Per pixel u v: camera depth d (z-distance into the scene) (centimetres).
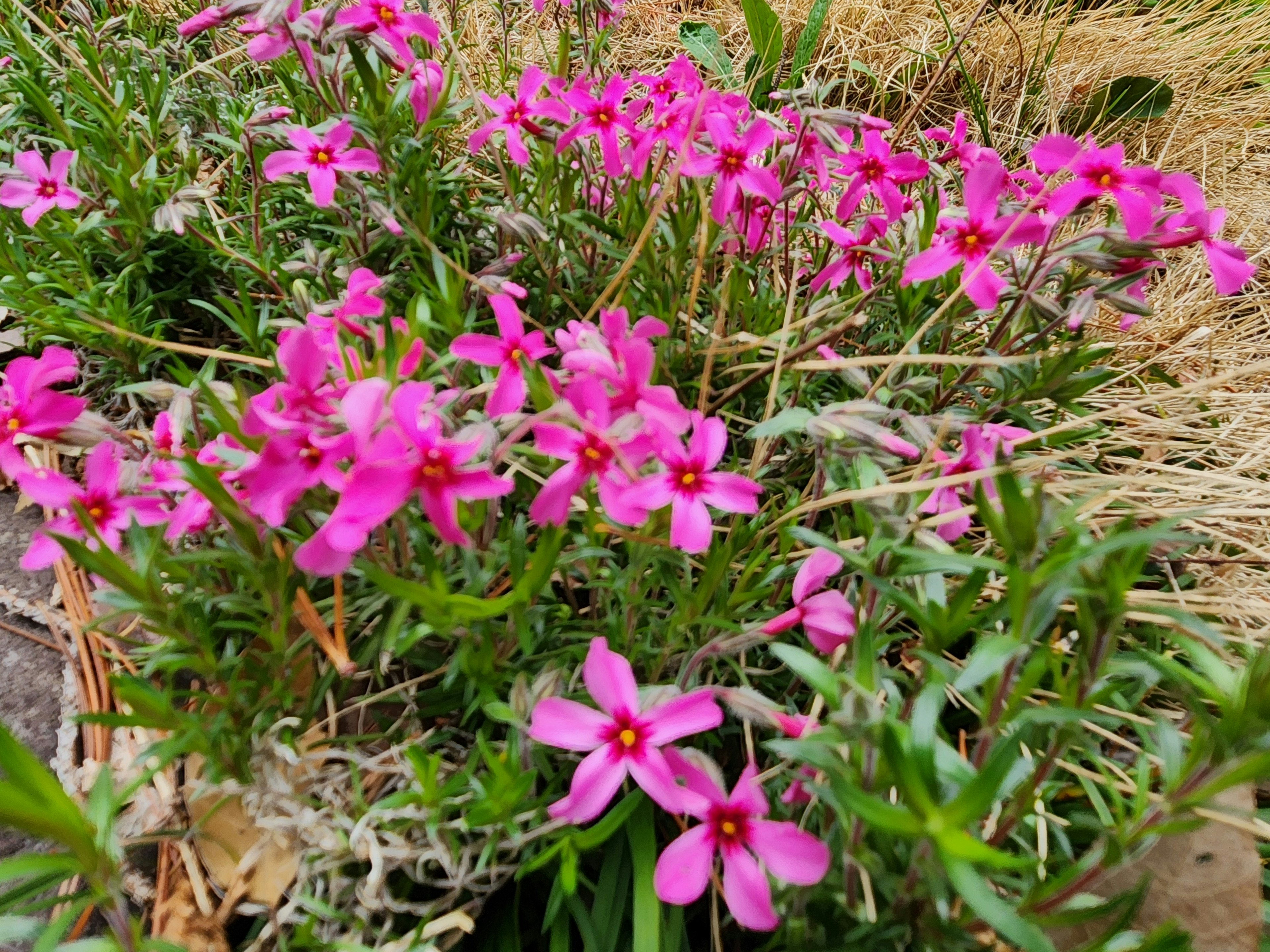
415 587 11
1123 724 15
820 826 12
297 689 14
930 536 12
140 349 19
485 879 13
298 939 12
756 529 15
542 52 34
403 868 13
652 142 18
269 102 24
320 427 11
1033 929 8
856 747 10
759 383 19
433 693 14
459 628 13
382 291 19
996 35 39
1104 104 34
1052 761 10
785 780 13
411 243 19
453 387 15
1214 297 25
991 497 14
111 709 15
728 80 33
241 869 13
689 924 14
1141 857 12
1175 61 38
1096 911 10
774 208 19
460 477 11
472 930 12
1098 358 16
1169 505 19
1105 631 10
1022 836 13
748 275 19
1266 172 33
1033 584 9
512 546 13
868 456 12
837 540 16
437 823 12
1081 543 9
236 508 12
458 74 24
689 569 15
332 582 15
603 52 26
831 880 11
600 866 14
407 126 19
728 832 11
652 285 18
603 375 12
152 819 13
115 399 20
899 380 18
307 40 17
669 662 15
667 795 11
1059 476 18
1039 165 16
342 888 12
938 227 18
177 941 12
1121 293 15
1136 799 10
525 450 13
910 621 16
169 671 13
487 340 14
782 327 19
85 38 24
